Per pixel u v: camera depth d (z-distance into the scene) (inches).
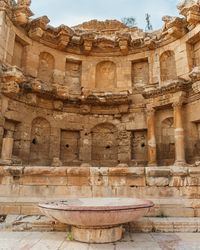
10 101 653.3
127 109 774.5
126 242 245.4
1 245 233.8
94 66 848.3
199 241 247.8
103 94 764.6
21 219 311.6
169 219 307.4
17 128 679.1
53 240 251.6
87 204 286.5
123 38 802.8
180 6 693.3
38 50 774.5
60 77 805.9
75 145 788.6
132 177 354.9
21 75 613.9
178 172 349.4
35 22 737.0
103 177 355.9
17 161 629.3
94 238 243.8
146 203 260.5
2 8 650.8
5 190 357.7
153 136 701.9
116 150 779.4
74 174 355.9
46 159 729.6
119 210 230.2
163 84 684.7
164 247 229.0
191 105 660.1
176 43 745.0
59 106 757.9
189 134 652.7
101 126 804.0
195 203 333.7
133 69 843.4
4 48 649.0
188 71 696.4
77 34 837.8
